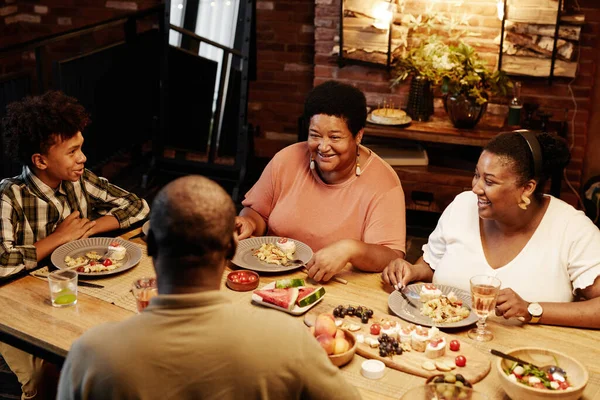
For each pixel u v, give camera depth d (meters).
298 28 5.19
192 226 1.21
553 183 4.34
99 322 2.00
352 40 4.62
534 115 4.50
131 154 5.55
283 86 5.38
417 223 4.72
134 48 5.15
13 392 2.82
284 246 2.42
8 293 2.15
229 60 4.77
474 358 1.79
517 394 1.59
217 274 1.26
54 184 2.54
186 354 1.20
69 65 4.45
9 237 2.37
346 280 2.28
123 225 2.69
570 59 4.37
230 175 5.14
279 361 1.22
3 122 2.44
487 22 4.44
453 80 4.20
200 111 4.91
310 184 2.58
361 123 2.41
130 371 1.19
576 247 2.12
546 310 2.00
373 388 1.70
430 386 1.49
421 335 1.85
